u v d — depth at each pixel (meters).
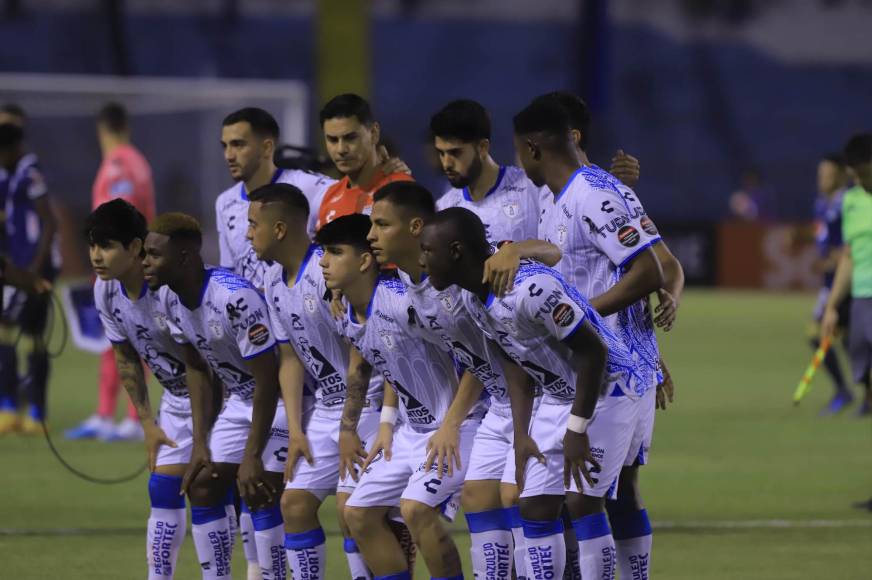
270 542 16.20
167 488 16.34
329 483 15.85
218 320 15.59
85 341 29.59
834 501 23.59
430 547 14.74
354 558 15.95
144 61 97.75
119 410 34.50
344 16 89.19
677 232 84.88
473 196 17.53
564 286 13.40
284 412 16.39
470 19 103.38
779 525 21.58
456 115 16.97
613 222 14.30
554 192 14.84
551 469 14.05
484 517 14.91
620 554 15.41
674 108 103.12
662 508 22.92
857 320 26.22
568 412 13.98
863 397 34.53
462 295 13.95
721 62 103.69
